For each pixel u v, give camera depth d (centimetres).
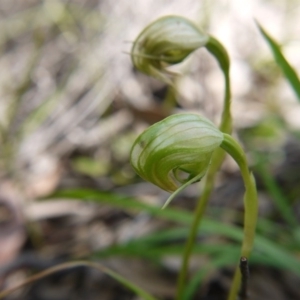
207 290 12
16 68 21
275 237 13
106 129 18
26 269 13
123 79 19
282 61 9
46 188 16
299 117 19
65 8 22
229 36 23
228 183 15
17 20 23
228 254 10
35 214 14
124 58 20
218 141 6
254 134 18
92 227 14
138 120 18
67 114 19
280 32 24
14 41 22
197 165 6
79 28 22
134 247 10
